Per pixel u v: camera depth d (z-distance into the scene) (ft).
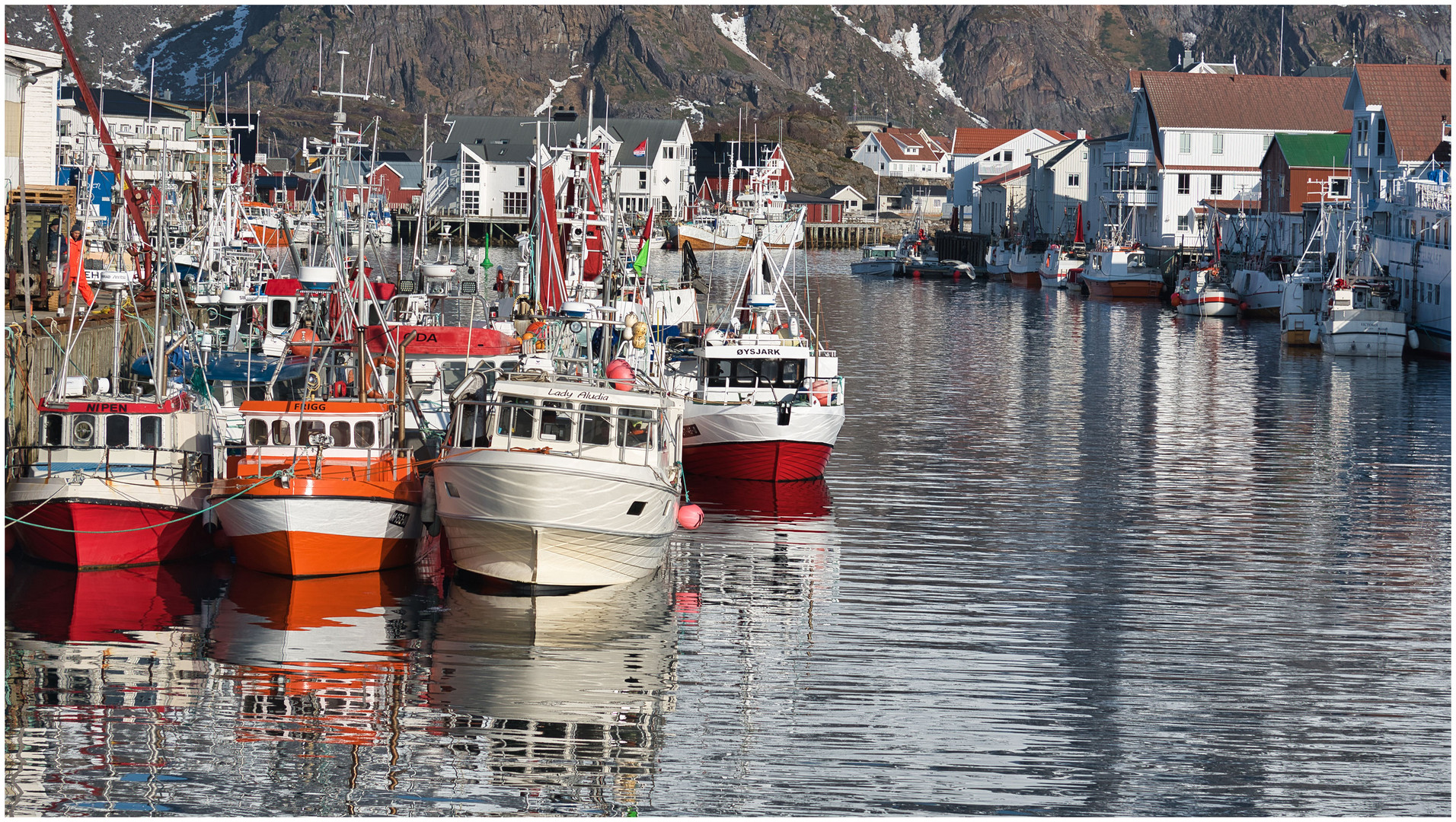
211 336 221.05
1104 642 142.82
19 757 110.73
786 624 146.51
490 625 144.05
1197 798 108.99
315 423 160.97
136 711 120.06
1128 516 197.26
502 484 150.00
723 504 202.39
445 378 205.87
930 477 223.10
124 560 158.81
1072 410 294.87
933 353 396.37
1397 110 529.45
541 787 108.78
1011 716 123.34
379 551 160.66
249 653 134.00
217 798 106.01
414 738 116.26
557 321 192.65
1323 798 109.60
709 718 121.60
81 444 159.63
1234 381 345.72
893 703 126.00
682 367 246.88
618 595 155.74
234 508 156.76
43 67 256.11
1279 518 197.47
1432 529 192.03
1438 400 314.14
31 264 242.99
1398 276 432.66
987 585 161.99
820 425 213.87
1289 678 133.39
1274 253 575.38
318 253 251.39
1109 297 614.75
